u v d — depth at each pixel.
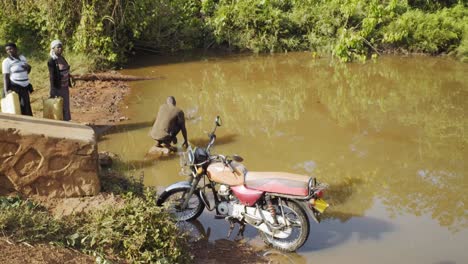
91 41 13.77
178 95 11.83
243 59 15.56
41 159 5.72
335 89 12.51
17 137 5.61
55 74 8.37
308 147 8.90
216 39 16.42
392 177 7.76
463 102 11.42
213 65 14.77
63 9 13.63
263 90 12.38
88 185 5.89
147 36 15.64
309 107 11.15
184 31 16.34
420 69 14.38
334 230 6.12
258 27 16.67
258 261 5.42
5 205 5.15
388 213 6.60
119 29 14.41
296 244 5.54
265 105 11.23
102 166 7.80
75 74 12.66
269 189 5.49
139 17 14.99
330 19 16.56
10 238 4.57
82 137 5.88
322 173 7.85
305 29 16.89
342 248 5.71
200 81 13.05
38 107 10.11
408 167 8.12
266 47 16.58
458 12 17.56
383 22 16.70
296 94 12.08
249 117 10.43
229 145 8.90
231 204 5.78
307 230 5.45
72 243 4.84
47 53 13.80
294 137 9.36
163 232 5.18
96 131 9.34
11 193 5.71
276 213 5.60
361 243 5.84
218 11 16.72
